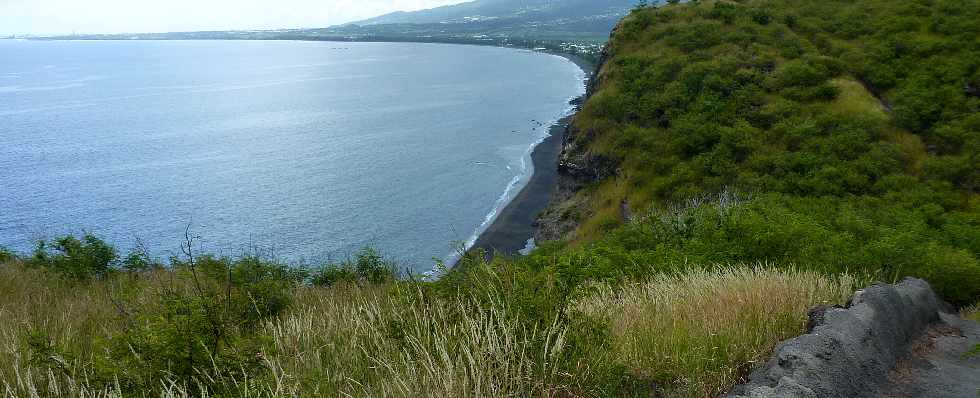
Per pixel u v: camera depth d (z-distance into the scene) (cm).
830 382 405
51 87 16812
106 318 633
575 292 514
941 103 3444
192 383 396
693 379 438
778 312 564
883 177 2875
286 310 706
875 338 500
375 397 384
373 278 1273
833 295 666
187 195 5781
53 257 1285
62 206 5459
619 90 4775
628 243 1502
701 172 3347
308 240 4491
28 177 6569
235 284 707
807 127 3372
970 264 958
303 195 5691
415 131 8919
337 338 495
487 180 5975
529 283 491
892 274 952
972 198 2677
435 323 449
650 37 5438
